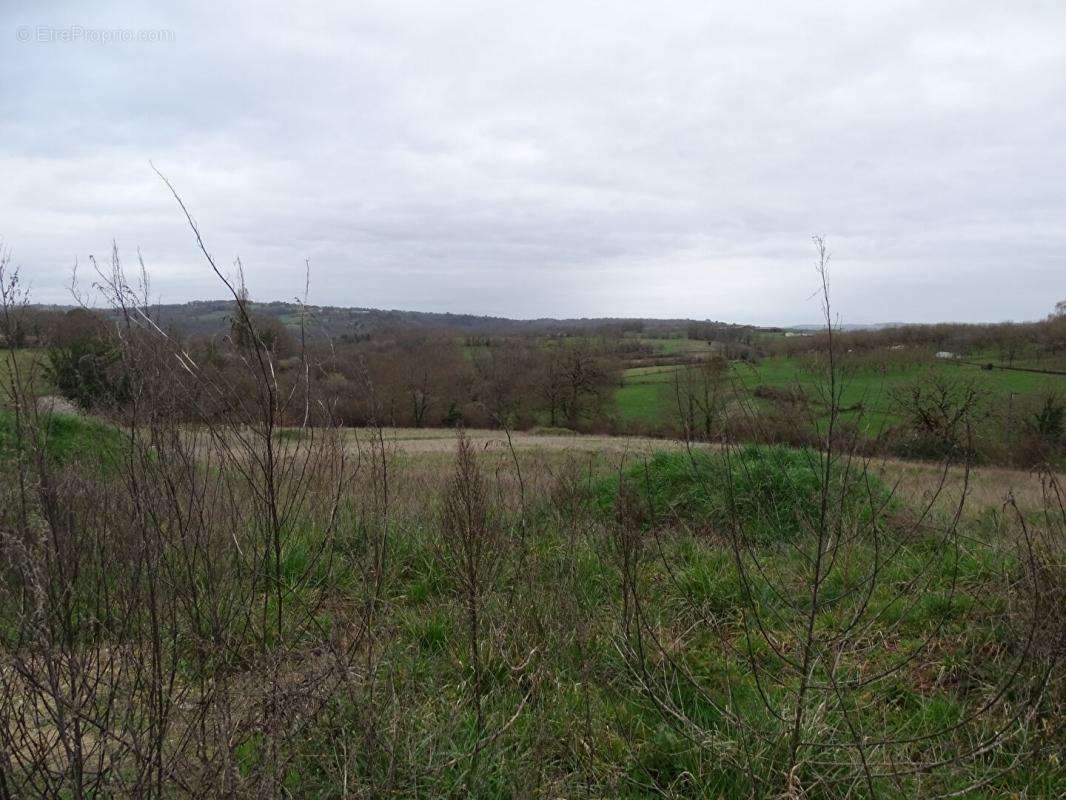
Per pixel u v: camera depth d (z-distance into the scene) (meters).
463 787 2.49
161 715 2.01
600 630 3.54
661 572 4.29
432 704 2.99
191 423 2.54
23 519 2.03
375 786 2.32
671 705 2.86
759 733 2.66
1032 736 2.69
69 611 2.03
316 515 3.89
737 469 5.26
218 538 2.78
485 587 3.71
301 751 2.48
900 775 2.42
